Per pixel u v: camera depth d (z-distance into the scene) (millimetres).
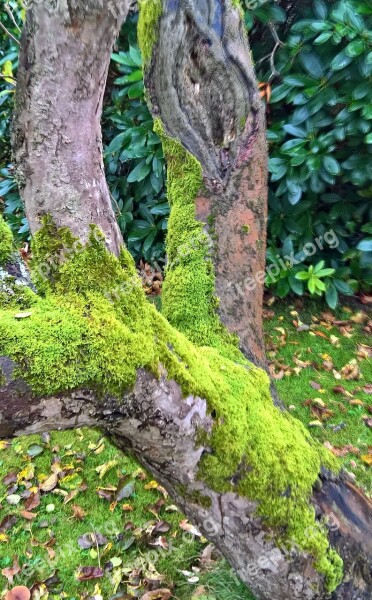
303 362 2805
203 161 1543
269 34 2670
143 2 1494
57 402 847
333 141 2574
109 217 1029
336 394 2590
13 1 2873
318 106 2502
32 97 889
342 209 2949
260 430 1193
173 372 995
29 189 960
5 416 810
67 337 851
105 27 846
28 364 804
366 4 2309
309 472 1231
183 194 1561
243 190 1542
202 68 1440
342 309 3184
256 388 1311
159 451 1060
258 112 1544
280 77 2674
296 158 2584
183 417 1012
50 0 798
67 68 872
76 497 2115
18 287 909
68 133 928
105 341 882
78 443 2395
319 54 2479
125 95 3078
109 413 929
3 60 3043
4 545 1924
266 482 1138
